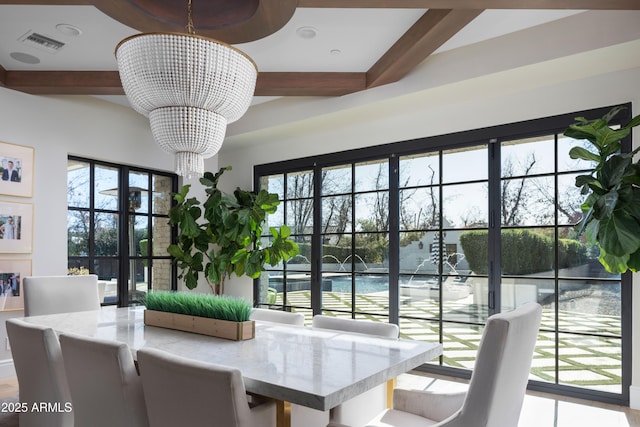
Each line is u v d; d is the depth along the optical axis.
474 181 3.98
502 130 3.82
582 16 3.04
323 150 5.06
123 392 1.62
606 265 2.67
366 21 3.12
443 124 4.16
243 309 2.24
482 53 3.46
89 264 4.73
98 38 3.35
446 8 2.65
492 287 3.81
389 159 4.52
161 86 2.06
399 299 4.38
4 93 4.03
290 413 1.61
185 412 1.40
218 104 2.21
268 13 2.67
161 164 5.43
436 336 4.11
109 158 4.89
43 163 4.29
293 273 5.27
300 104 4.64
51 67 3.93
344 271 4.82
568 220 3.48
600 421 2.93
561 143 3.55
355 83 4.08
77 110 4.61
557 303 3.51
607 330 3.29
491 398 1.43
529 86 3.65
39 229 4.22
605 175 2.50
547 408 3.18
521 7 2.60
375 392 2.11
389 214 4.49
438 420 1.88
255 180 5.70
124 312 3.17
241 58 2.23
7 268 3.97
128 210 5.16
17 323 2.16
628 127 2.46
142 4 2.67
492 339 1.42
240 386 1.31
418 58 3.43
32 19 3.06
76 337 1.74
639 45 2.90
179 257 5.09
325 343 2.15
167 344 2.11
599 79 3.39
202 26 2.87
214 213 4.96
